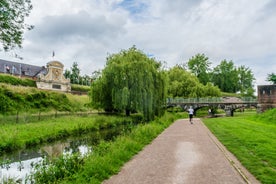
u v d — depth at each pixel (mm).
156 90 33312
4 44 21766
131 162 9695
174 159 10086
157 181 7312
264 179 7129
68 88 75188
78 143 18641
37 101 44531
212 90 66000
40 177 8172
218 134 17547
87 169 8047
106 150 11031
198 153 11219
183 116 48062
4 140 16078
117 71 32438
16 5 21656
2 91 40094
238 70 112812
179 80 67750
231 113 57594
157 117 31312
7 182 8625
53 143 18688
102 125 28219
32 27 23438
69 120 28906
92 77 36719
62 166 8656
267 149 11297
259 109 50250
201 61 91562
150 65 33219
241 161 9320
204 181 7250
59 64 73438
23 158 13672
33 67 86750
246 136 15805
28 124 23906
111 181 7426
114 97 32312
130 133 16344
